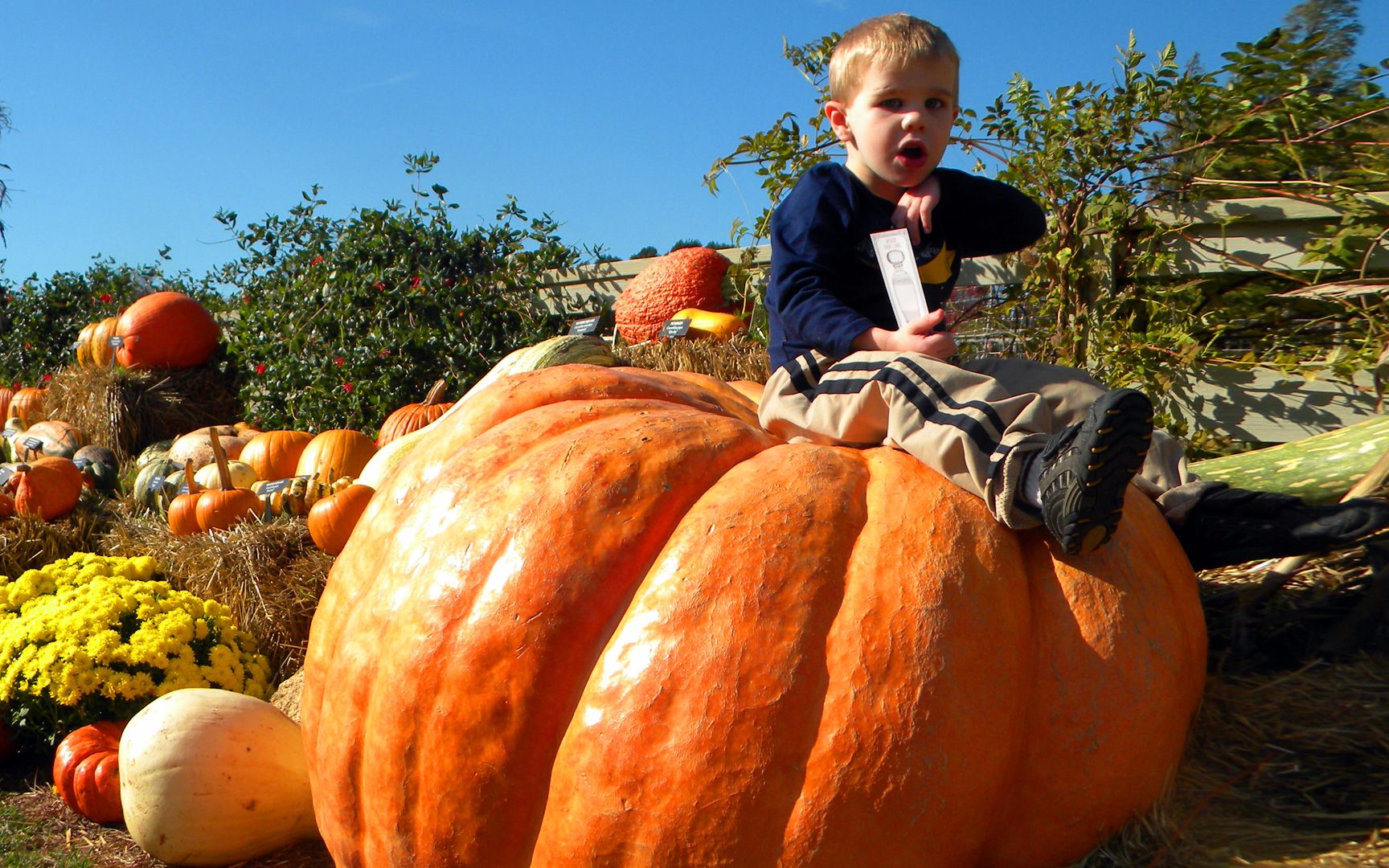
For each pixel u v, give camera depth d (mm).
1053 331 4719
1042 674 1864
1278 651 2561
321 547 4910
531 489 2037
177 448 7395
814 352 2330
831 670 1752
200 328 9727
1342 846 1867
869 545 1868
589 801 1793
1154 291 4555
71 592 4133
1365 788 2043
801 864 1701
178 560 5016
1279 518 2113
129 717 3891
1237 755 2191
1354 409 4164
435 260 8148
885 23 2346
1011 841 1888
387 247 8281
